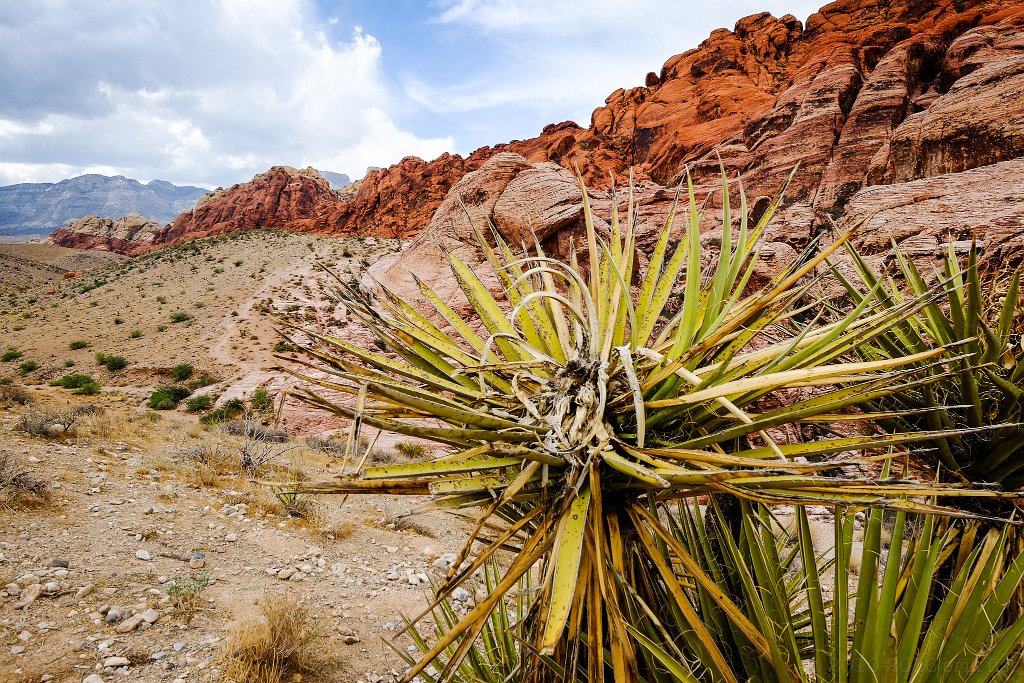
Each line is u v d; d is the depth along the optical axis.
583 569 1.69
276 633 5.26
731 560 2.03
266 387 29.16
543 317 2.34
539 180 28.56
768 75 49.75
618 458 1.62
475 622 1.61
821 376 1.67
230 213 126.00
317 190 134.38
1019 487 2.41
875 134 28.98
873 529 1.75
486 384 2.15
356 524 9.98
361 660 5.64
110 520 7.70
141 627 5.43
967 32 31.23
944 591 2.18
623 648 1.61
